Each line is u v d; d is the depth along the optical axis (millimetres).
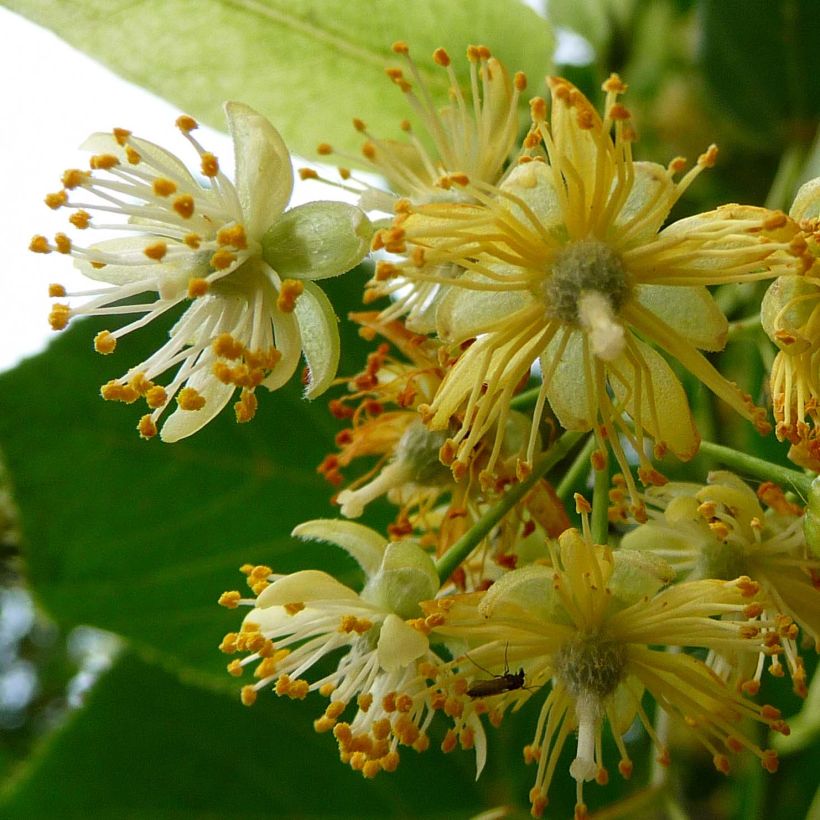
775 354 114
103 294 107
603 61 135
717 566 109
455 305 104
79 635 200
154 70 116
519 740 125
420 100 118
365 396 116
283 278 106
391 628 103
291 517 123
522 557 111
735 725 108
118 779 124
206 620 123
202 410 106
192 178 107
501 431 104
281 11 115
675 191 104
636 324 104
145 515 123
